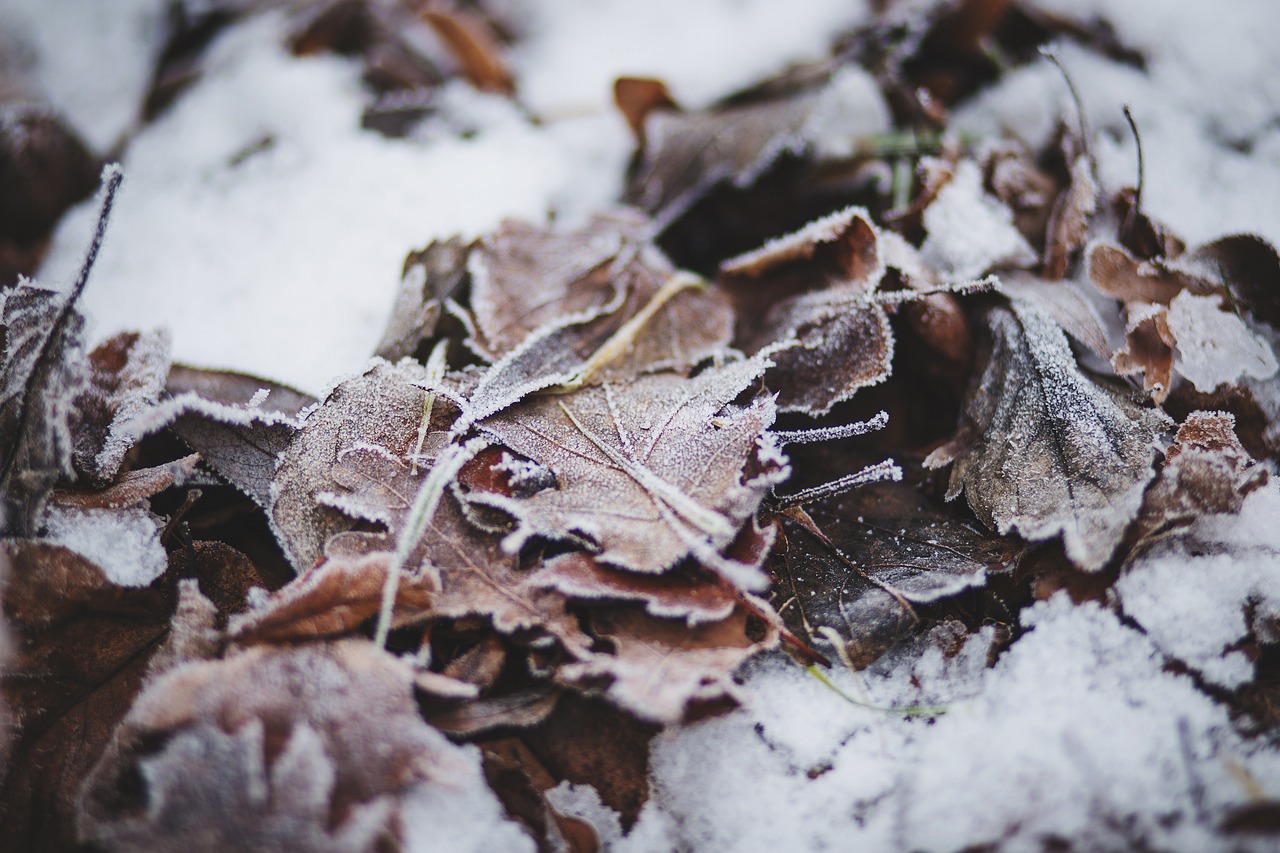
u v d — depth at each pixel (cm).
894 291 35
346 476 32
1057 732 31
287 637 30
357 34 48
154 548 32
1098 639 32
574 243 39
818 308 35
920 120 42
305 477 32
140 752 29
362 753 29
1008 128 42
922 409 35
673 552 31
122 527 32
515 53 51
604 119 46
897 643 32
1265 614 32
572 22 53
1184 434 33
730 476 32
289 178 43
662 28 52
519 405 33
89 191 44
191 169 44
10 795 30
